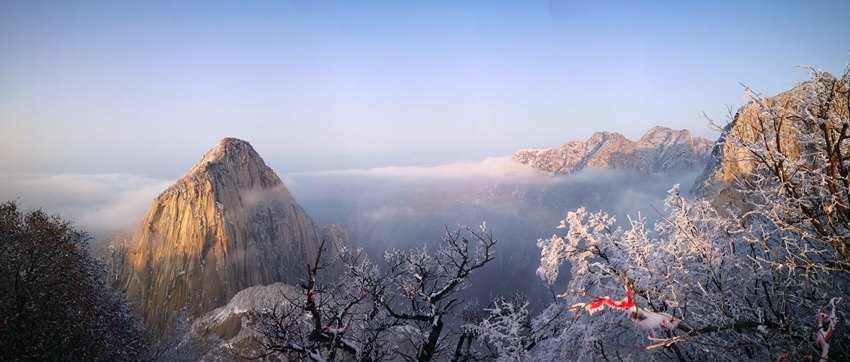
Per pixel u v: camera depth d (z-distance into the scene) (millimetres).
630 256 11414
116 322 18656
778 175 7039
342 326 13195
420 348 14477
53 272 16734
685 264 10383
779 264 6957
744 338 7488
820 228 6730
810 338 7387
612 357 11438
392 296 15109
